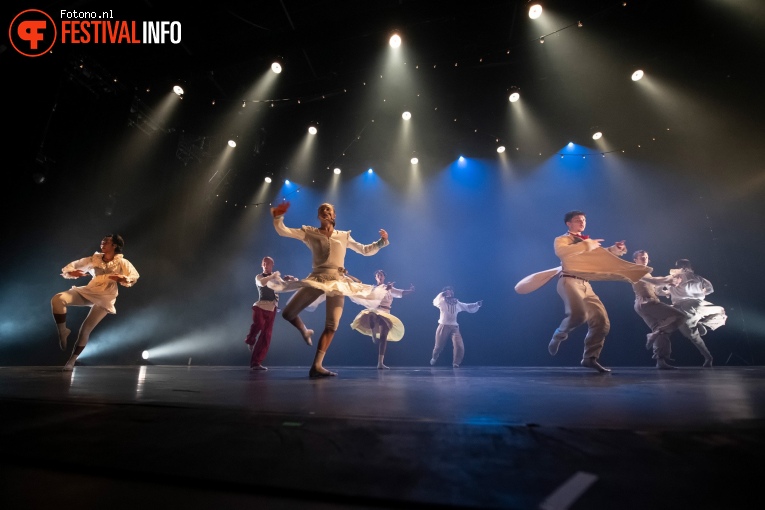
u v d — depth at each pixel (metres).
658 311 5.81
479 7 6.25
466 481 0.66
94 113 7.46
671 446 0.79
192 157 9.90
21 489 0.70
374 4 6.92
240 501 0.64
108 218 7.79
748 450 0.76
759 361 7.83
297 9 6.98
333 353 10.65
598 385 2.29
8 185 6.25
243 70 8.24
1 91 6.29
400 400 1.53
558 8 6.66
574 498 0.60
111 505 0.63
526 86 8.46
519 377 3.23
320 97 8.66
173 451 0.83
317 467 0.73
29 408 1.25
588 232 9.58
